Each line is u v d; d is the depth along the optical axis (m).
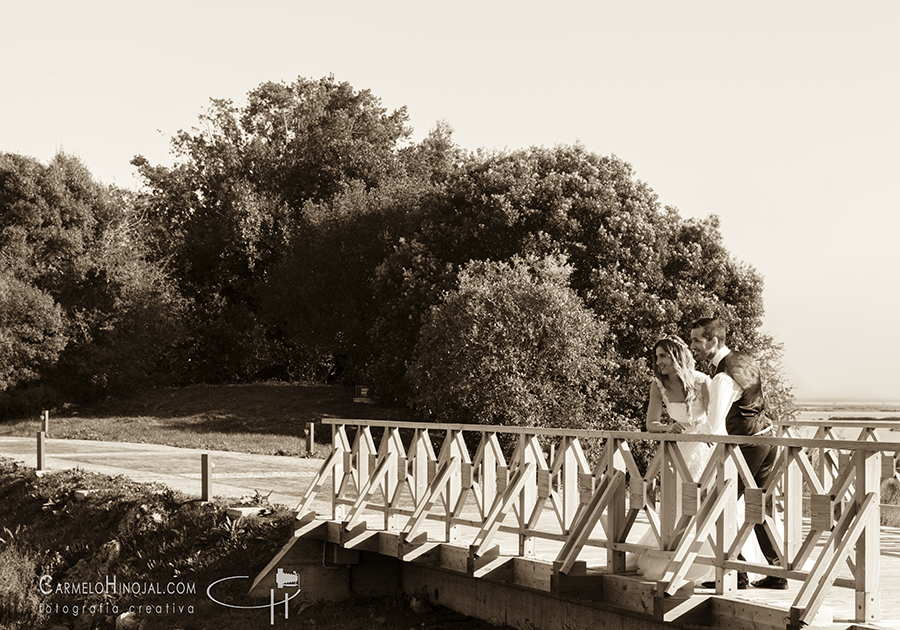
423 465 10.30
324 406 38.03
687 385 7.03
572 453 8.03
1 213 42.59
